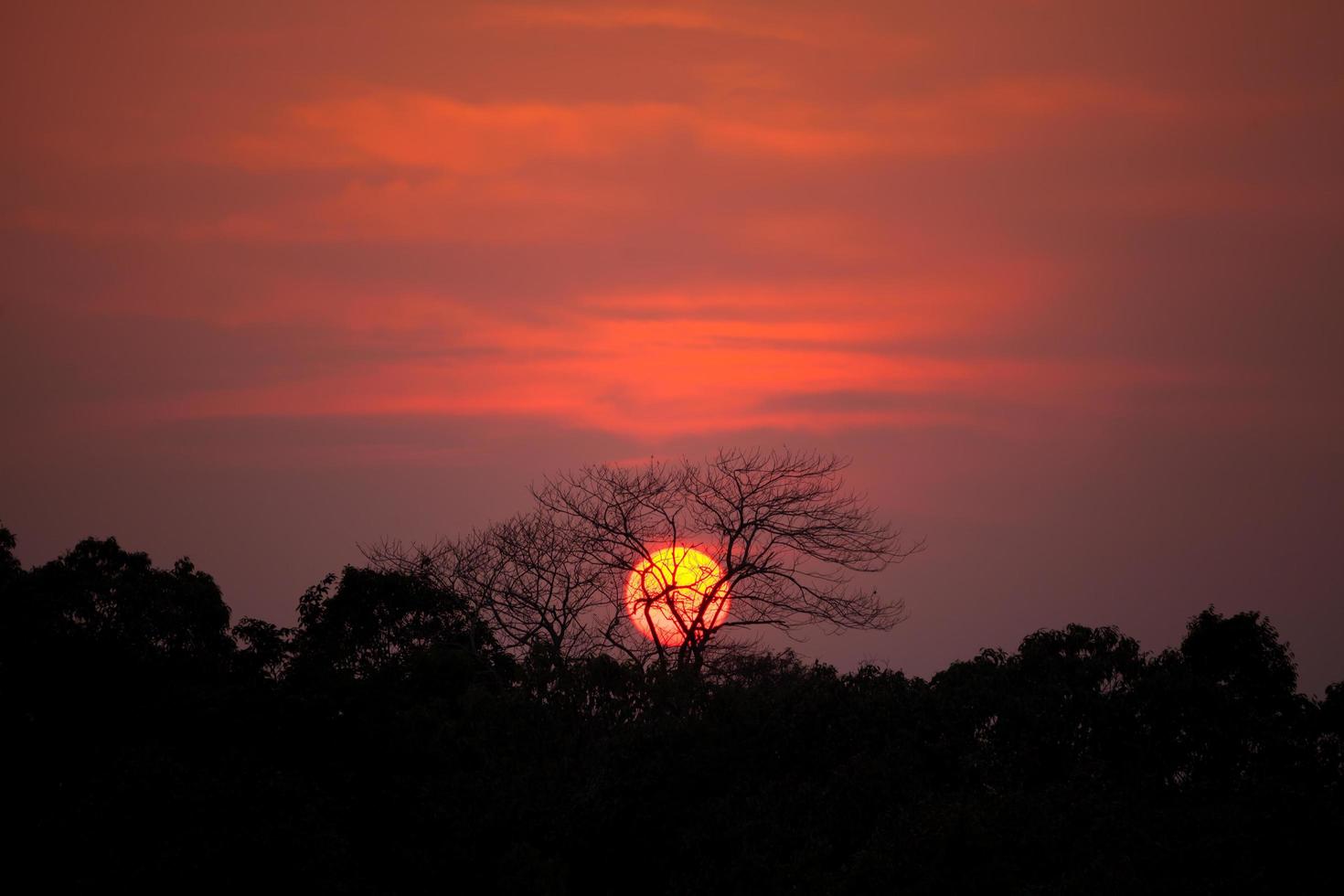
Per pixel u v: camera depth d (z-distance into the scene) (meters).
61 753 102.00
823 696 98.94
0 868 83.12
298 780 92.12
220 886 81.69
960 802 81.81
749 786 95.00
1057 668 99.62
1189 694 95.62
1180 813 80.94
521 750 105.69
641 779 96.94
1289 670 105.94
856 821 88.56
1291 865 75.19
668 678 106.31
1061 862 77.94
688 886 87.94
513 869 90.19
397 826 99.38
